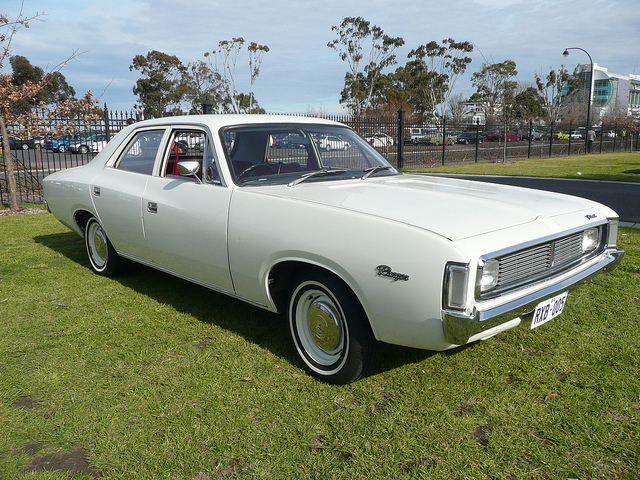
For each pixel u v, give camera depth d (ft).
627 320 12.21
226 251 10.55
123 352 10.78
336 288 8.86
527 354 10.58
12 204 30.60
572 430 7.91
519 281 8.45
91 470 7.15
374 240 8.17
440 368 10.03
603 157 84.99
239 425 8.14
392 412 8.48
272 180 11.19
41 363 10.32
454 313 7.46
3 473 7.07
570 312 12.81
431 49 205.46
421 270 7.65
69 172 16.76
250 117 12.20
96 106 38.68
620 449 7.41
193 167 11.00
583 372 9.75
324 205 9.14
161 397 9.00
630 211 27.50
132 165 14.10
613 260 10.45
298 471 7.07
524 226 8.64
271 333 11.83
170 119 13.12
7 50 32.58
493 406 8.64
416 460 7.28
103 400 8.93
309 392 9.16
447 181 12.09
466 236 7.81
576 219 9.60
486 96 165.78
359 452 7.45
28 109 38.63
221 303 13.85
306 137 12.40
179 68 166.20
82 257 18.98
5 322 12.48
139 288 15.17
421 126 66.49
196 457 7.37
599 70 274.77
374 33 195.72
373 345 8.95
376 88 199.72
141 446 7.64
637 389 9.06
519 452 7.41
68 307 13.53
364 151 13.41
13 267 17.48
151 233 12.66
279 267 9.93
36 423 8.25
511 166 64.85
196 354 10.70
